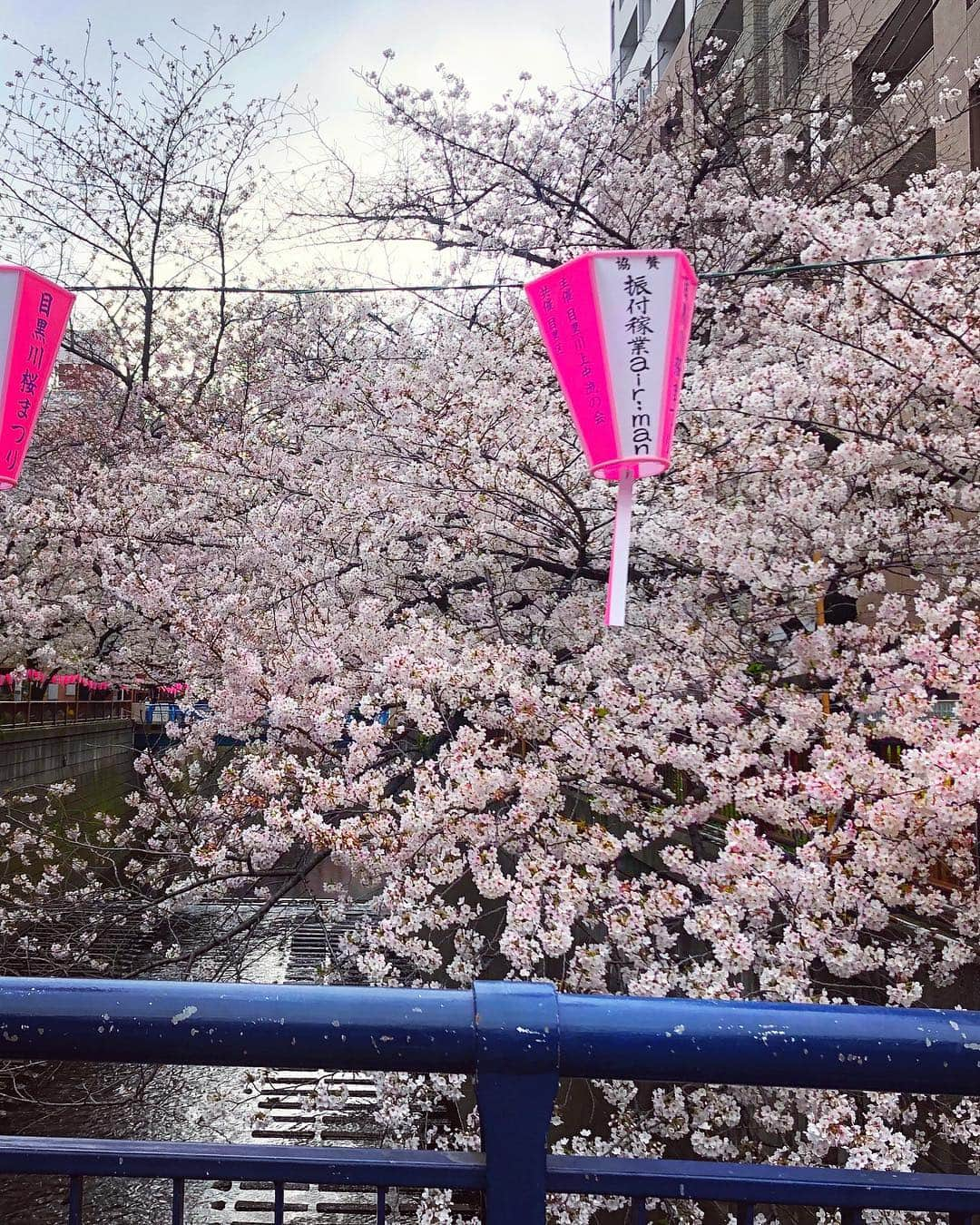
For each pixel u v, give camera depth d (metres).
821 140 9.32
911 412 4.92
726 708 3.99
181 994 1.04
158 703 10.48
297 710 4.40
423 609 6.46
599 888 3.61
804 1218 3.55
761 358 5.73
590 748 3.88
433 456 5.51
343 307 9.71
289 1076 8.16
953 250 5.07
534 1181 1.03
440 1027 1.02
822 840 3.40
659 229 8.26
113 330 11.15
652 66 21.70
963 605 4.68
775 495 4.58
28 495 9.70
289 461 7.11
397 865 3.77
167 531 7.32
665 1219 3.52
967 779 2.83
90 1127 6.55
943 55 11.05
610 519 5.18
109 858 7.24
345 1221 6.63
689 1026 1.02
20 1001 1.04
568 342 2.20
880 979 4.17
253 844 4.34
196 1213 6.78
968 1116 3.59
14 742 15.83
